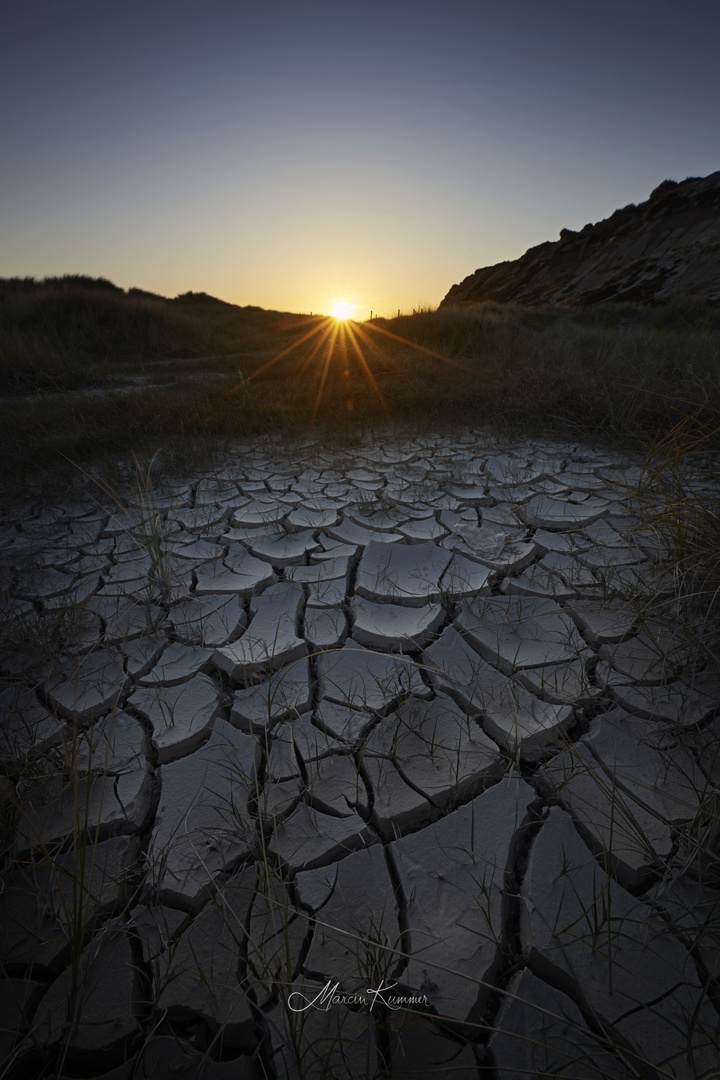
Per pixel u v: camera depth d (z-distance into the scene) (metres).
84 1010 0.96
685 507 2.20
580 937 1.04
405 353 9.11
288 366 8.84
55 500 3.46
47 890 1.16
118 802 1.35
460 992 0.98
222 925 1.09
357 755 1.49
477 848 1.23
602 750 1.45
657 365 5.51
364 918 1.10
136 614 2.16
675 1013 0.94
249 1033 0.94
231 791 1.38
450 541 2.73
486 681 1.73
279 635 2.02
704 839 1.19
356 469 4.01
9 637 1.95
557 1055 0.89
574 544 2.60
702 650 1.72
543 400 5.11
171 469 3.99
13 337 8.72
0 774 1.42
